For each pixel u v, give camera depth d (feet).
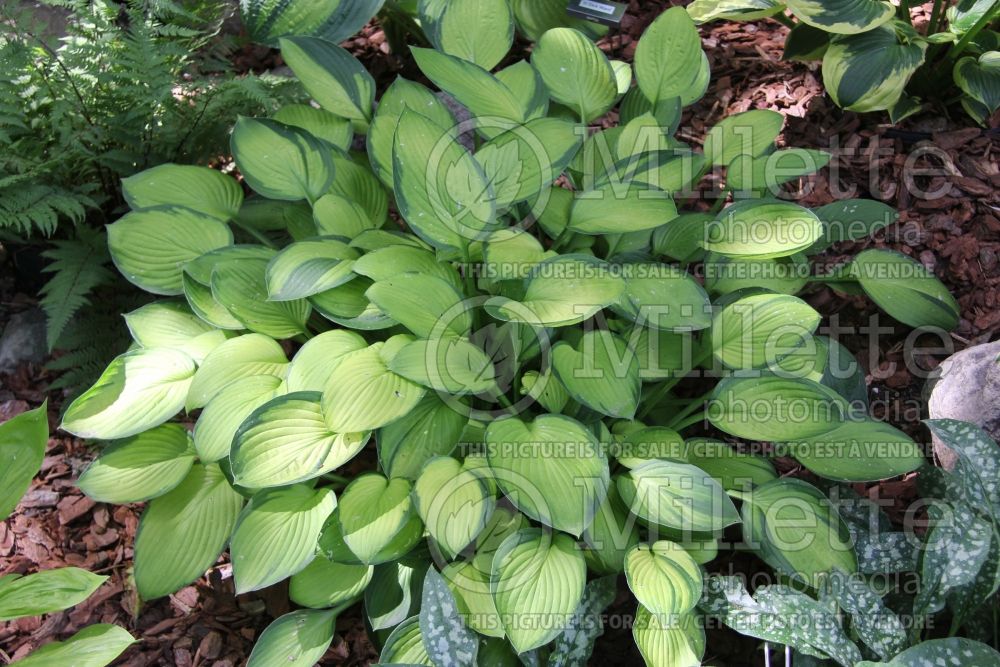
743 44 5.37
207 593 4.17
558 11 5.15
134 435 3.94
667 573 3.68
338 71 4.55
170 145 4.60
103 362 4.48
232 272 4.15
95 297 4.58
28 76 4.48
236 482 3.66
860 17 4.59
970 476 3.71
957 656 3.37
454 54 4.65
